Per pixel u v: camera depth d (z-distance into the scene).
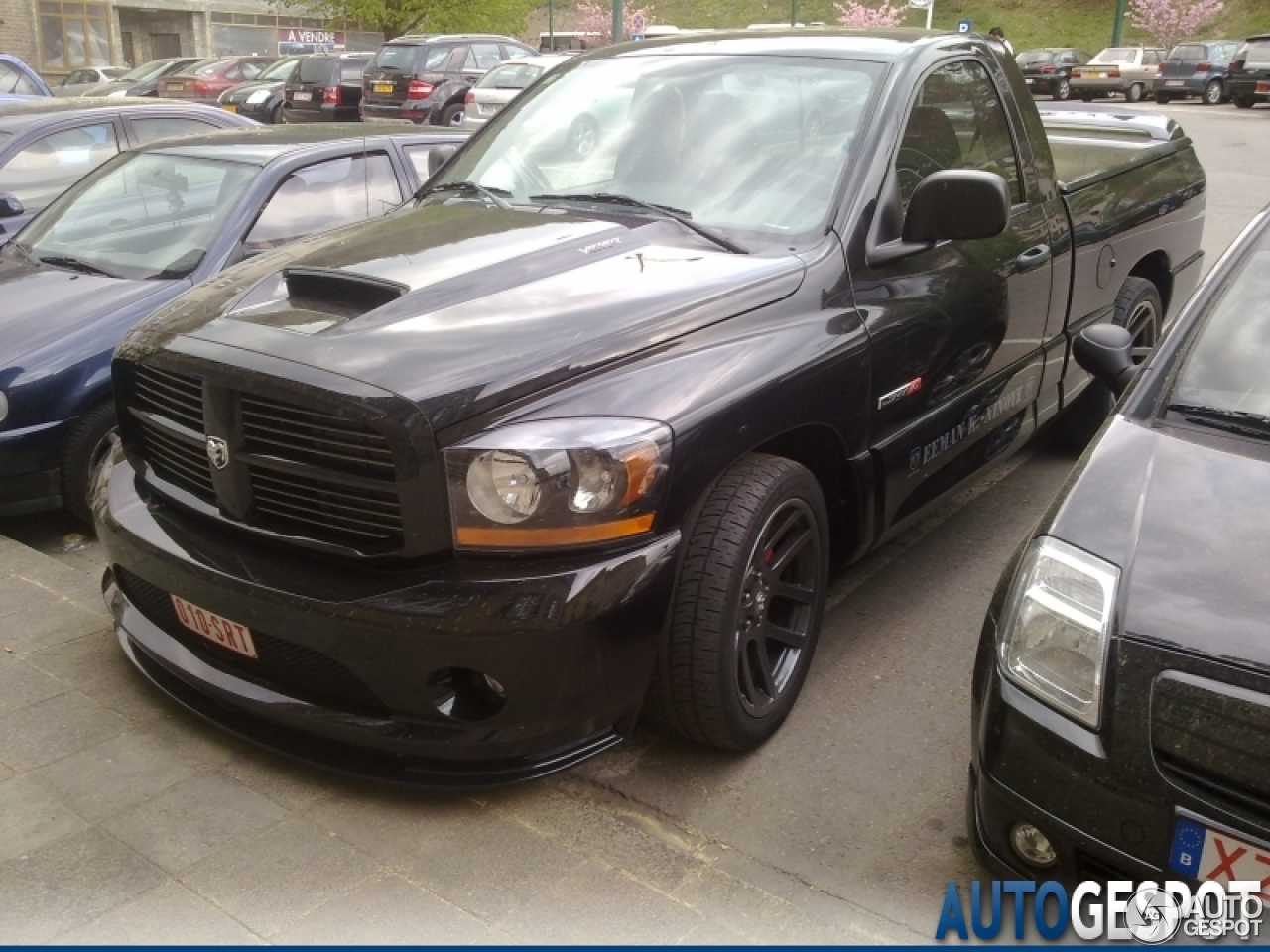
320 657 2.72
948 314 3.61
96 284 4.86
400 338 2.73
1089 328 3.38
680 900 2.58
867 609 4.04
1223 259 3.16
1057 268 4.43
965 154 3.99
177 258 5.02
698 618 2.82
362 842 2.74
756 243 3.35
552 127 4.04
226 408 2.77
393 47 17.80
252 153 5.52
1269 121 25.06
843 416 3.19
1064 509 2.49
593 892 2.59
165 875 2.61
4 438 4.30
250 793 2.90
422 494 2.54
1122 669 2.15
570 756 2.73
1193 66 31.67
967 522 4.81
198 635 2.97
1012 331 4.11
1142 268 5.64
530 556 2.57
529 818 2.85
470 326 2.77
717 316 2.96
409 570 2.62
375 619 2.55
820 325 3.15
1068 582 2.32
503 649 2.53
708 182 3.58
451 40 17.97
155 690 3.34
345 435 2.60
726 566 2.81
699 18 57.97
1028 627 2.34
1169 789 2.07
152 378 3.05
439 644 2.53
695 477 2.72
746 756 3.15
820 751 3.19
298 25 40.81
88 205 5.55
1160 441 2.63
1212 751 2.05
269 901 2.54
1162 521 2.37
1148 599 2.21
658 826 2.85
